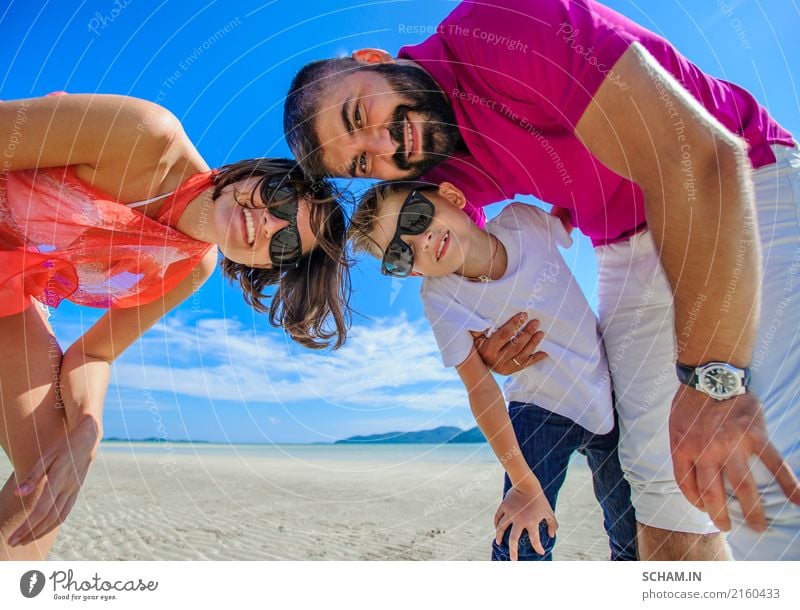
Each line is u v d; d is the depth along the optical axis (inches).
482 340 72.4
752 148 56.1
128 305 71.4
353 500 127.9
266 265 74.5
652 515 64.9
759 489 49.1
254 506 121.2
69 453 61.3
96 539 96.3
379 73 59.6
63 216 62.6
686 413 45.0
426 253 72.6
